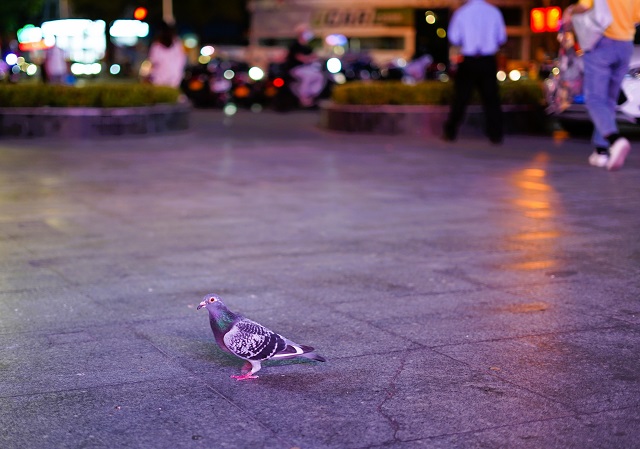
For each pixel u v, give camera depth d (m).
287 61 31.33
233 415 4.78
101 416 4.78
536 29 25.81
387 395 5.04
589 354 5.66
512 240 9.03
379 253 8.61
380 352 5.77
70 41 42.06
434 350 5.79
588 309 6.64
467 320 6.43
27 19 47.81
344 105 20.84
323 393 5.08
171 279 7.74
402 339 6.04
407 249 8.75
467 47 17.41
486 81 17.44
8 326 6.42
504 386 5.14
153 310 6.82
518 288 7.27
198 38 62.50
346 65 37.25
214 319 5.13
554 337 6.01
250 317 6.58
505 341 5.95
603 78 12.79
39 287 7.50
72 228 9.95
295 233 9.58
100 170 14.66
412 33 53.75
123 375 5.41
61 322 6.52
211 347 5.94
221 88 33.84
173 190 12.52
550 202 11.03
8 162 15.70
